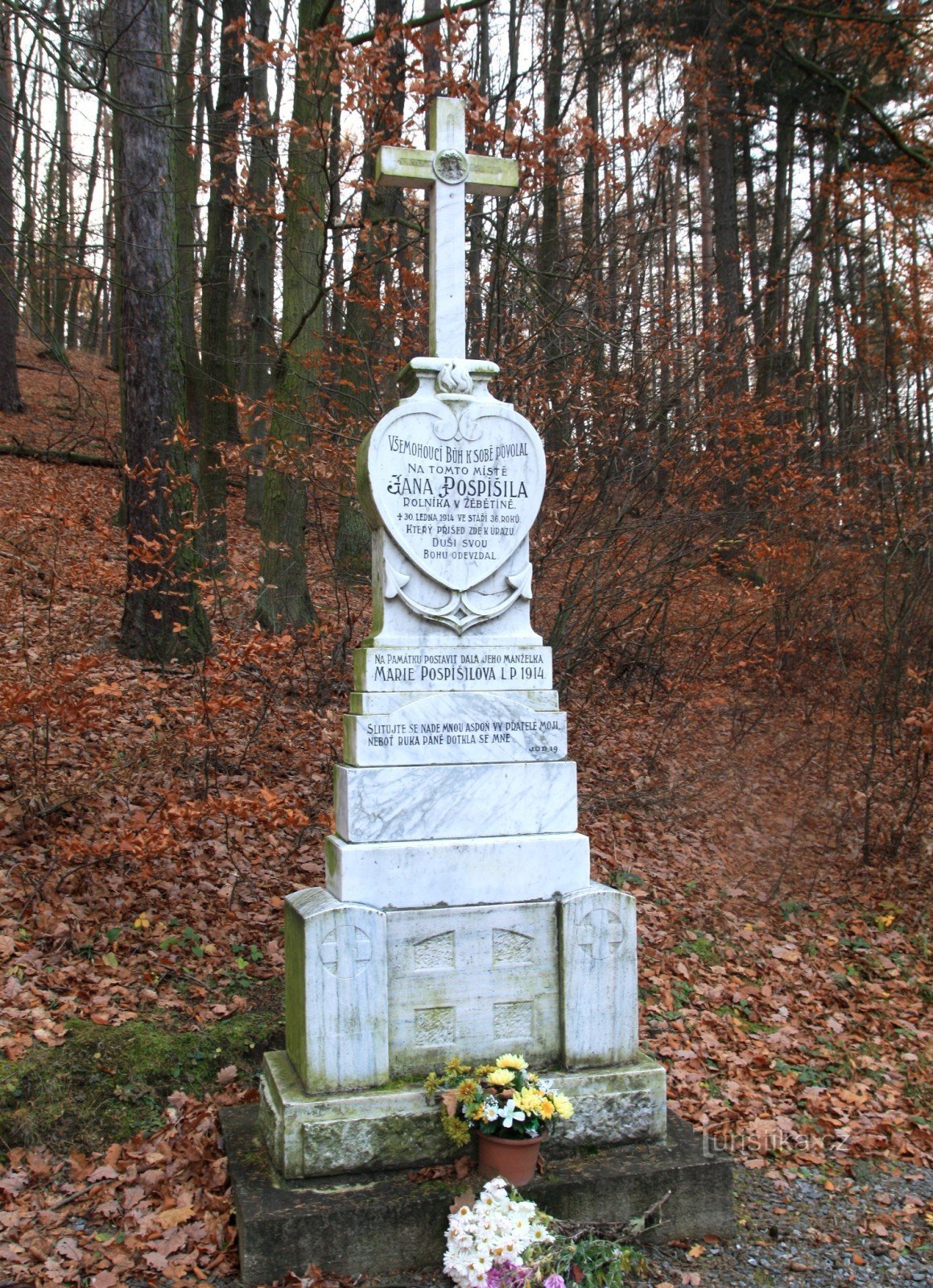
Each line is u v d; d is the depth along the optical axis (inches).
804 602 488.7
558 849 190.1
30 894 245.4
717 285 480.4
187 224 591.2
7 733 308.5
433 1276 157.5
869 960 299.9
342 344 436.5
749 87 695.7
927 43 612.1
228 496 818.2
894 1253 173.6
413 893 181.6
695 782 398.3
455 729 189.9
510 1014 184.2
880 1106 226.7
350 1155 167.9
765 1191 191.0
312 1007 171.0
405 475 192.7
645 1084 183.0
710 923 308.0
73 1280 153.2
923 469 504.1
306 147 365.1
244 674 376.2
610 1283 151.6
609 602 420.5
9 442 738.2
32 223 385.1
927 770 392.8
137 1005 219.3
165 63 407.2
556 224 443.8
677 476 414.6
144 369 392.2
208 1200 171.3
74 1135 188.4
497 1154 164.7
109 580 358.0
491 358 371.9
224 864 280.2
